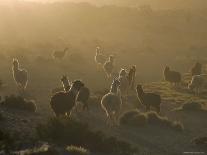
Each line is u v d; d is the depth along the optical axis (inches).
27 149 914.7
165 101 2154.3
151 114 1622.8
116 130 1445.6
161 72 3129.9
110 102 1482.5
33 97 1957.4
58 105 1282.0
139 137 1402.6
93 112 1679.4
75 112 1599.4
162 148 1311.5
